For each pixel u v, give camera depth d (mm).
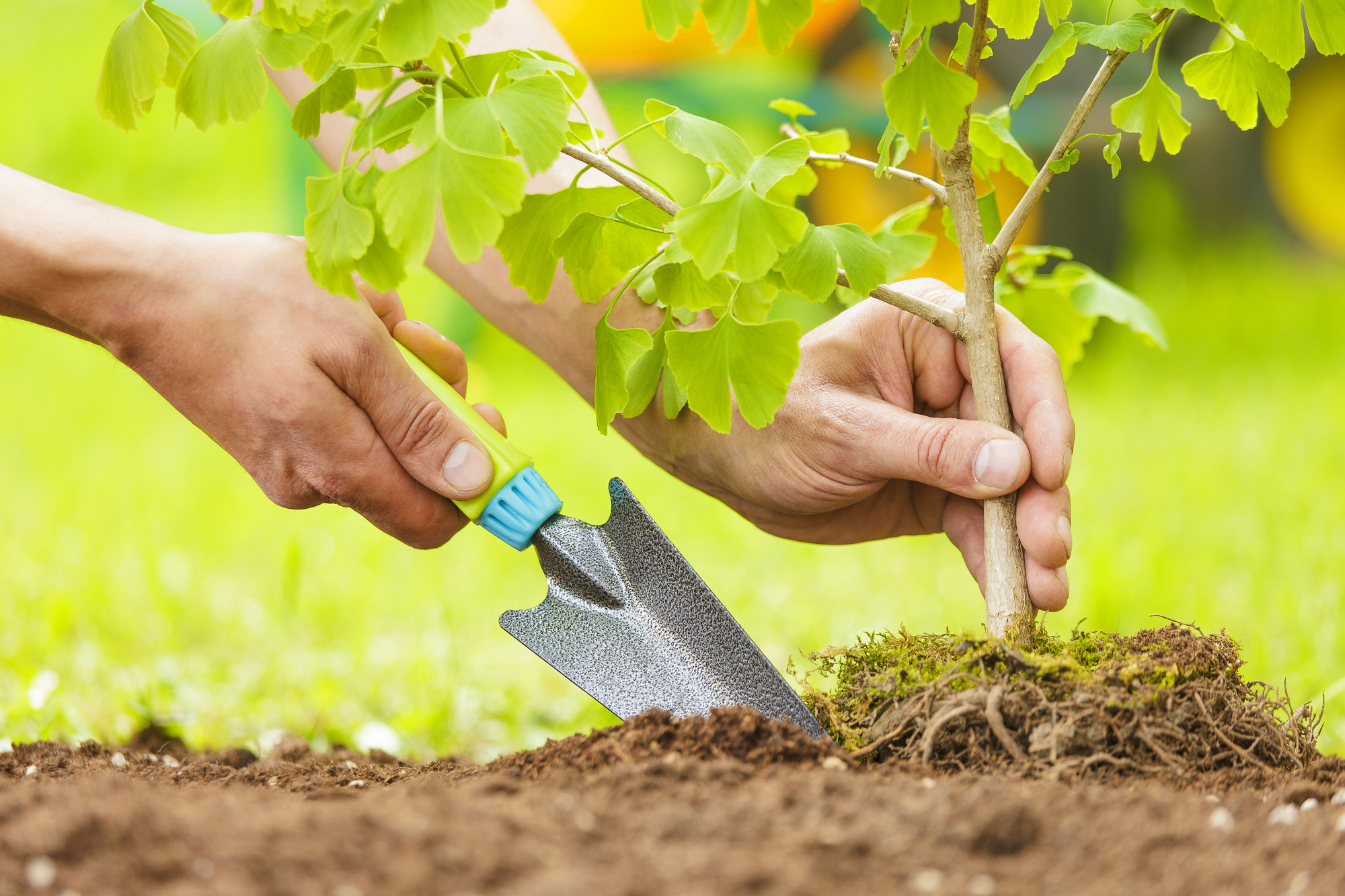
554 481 3393
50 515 3127
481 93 1062
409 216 870
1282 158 6223
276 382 1167
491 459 1254
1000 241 1159
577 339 1541
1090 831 839
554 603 1284
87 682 2016
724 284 1119
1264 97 1056
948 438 1178
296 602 2367
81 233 1132
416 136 911
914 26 1015
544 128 923
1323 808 909
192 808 895
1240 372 4387
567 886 723
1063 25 1062
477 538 2967
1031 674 1084
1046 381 1197
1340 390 3873
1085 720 1040
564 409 4344
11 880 757
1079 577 2408
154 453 3822
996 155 1294
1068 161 1116
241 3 1030
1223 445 3352
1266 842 820
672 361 1039
